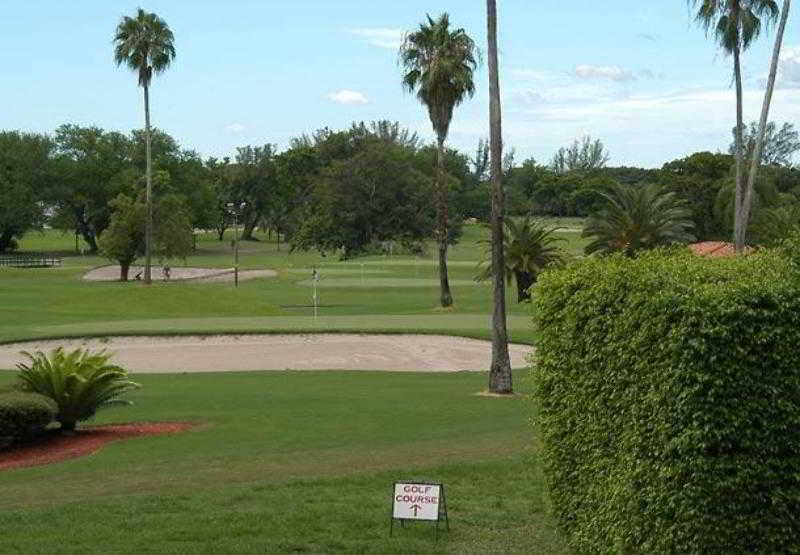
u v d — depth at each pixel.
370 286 78.62
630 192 61.34
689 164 109.19
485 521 11.16
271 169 172.38
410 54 56.00
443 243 61.59
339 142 168.38
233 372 32.66
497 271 26.83
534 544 10.16
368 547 10.08
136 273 100.00
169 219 90.25
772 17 43.69
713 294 7.28
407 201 127.00
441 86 55.84
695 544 7.29
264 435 19.00
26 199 138.75
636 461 7.89
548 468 9.74
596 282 8.83
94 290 62.56
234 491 12.96
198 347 38.97
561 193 166.00
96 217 146.25
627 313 8.07
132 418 21.83
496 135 26.78
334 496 12.57
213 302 58.94
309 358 36.47
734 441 7.23
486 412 22.30
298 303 66.06
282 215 170.62
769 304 7.30
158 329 42.06
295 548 10.04
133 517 11.46
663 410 7.44
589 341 8.80
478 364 35.31
